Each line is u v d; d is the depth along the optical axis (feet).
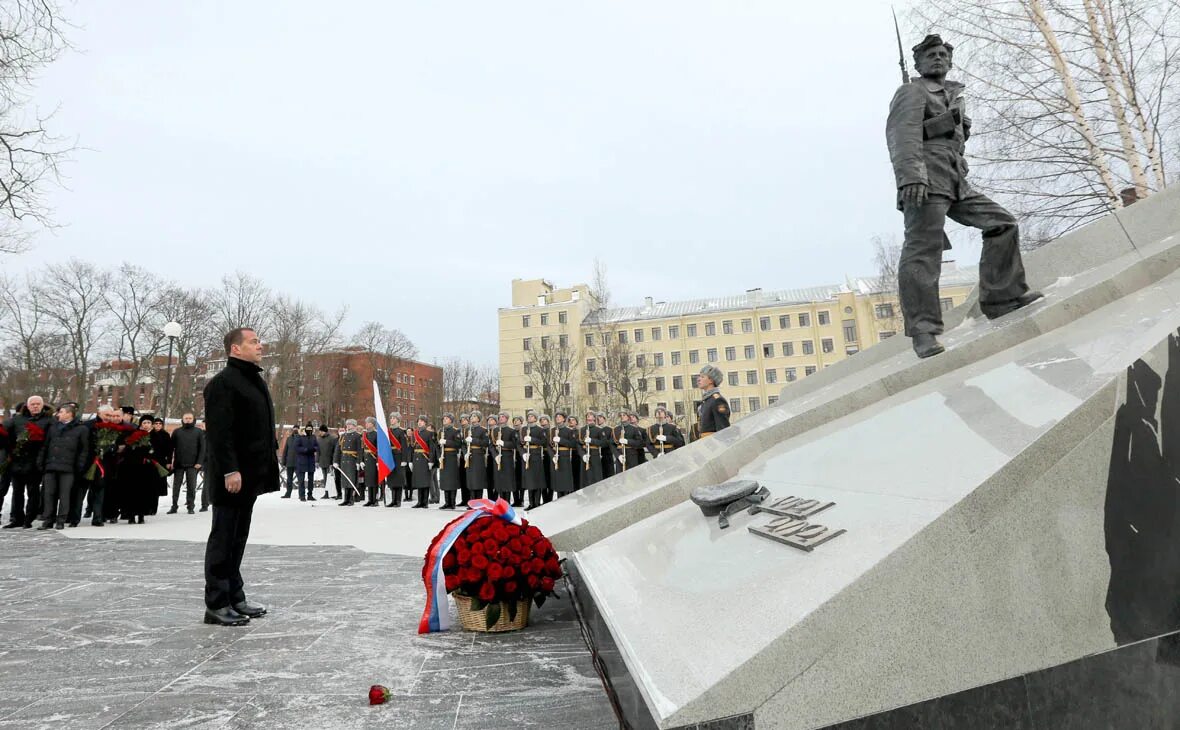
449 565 12.75
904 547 5.67
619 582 8.98
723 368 209.26
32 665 10.53
